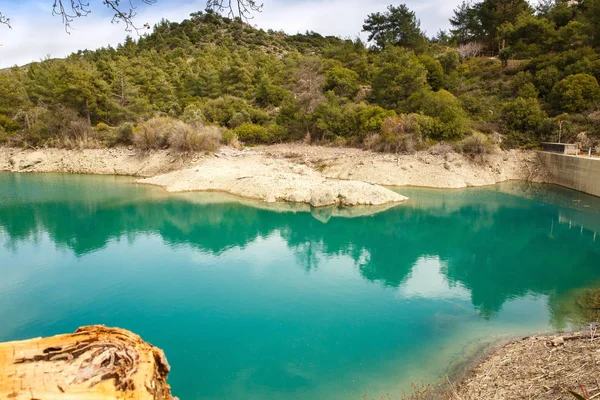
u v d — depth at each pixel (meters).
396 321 15.17
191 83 81.12
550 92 53.84
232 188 39.09
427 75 60.97
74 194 38.97
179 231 28.33
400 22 82.62
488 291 18.03
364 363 12.38
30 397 4.03
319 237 27.36
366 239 26.91
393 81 57.16
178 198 36.97
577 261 22.19
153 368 4.89
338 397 10.76
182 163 48.47
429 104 50.72
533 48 65.44
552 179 42.97
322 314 15.87
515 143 47.81
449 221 30.80
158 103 73.50
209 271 20.84
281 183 37.78
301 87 70.75
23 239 26.36
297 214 32.50
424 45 80.56
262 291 18.19
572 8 69.44
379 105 57.12
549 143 45.00
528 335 13.72
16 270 20.75
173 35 126.75
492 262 22.34
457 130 47.09
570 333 13.61
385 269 21.28
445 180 41.66
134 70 80.44
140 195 38.28
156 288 18.50
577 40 63.09
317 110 56.16
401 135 46.06
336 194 35.19
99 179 47.38
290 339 13.95
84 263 21.91
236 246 25.19
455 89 61.06
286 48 127.38
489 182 42.72
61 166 53.97
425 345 13.38
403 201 35.94
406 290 18.31
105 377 4.48
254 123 64.38
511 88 58.47
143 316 15.73
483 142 44.62
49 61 86.81
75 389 4.23
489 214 32.31
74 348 4.78
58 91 61.16
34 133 58.50
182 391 11.14
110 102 64.81
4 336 14.26
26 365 4.42
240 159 47.44
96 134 58.62
